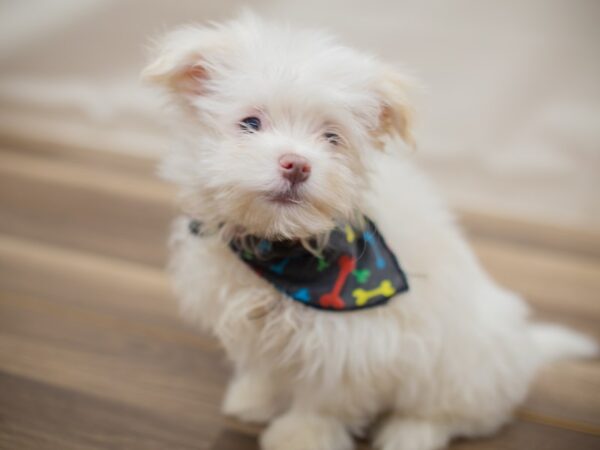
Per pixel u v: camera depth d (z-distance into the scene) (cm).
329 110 32
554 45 82
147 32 84
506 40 83
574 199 71
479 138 76
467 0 85
